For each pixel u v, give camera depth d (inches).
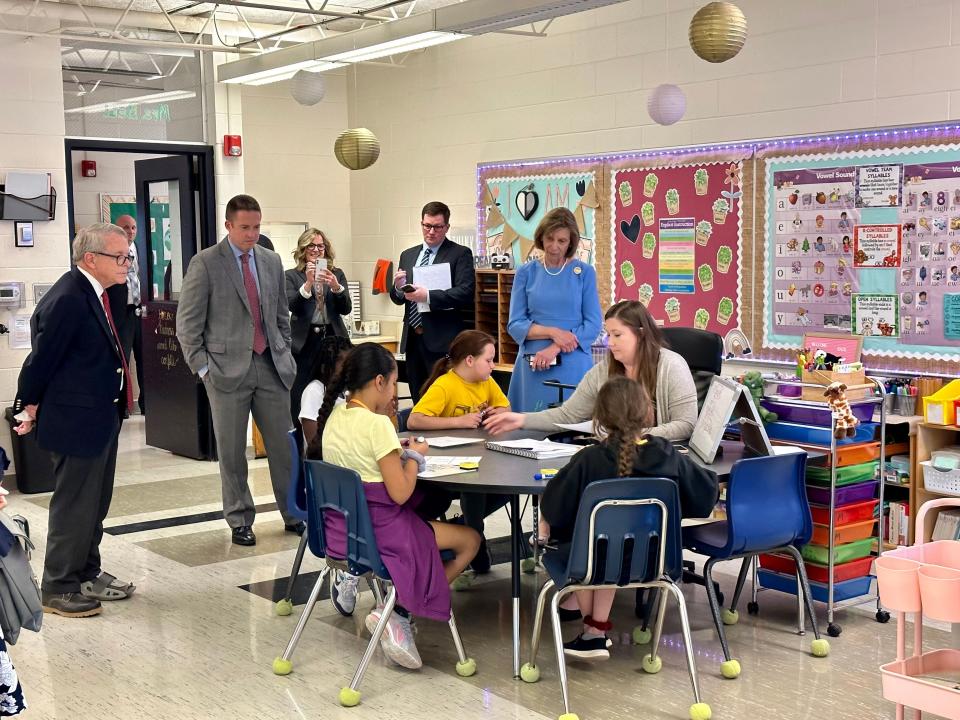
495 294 316.8
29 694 153.7
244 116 366.9
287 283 272.1
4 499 122.6
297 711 146.6
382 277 371.2
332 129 385.4
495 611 187.2
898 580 116.6
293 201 379.2
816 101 244.2
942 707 111.9
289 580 204.1
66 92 318.7
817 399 181.6
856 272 238.8
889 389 225.0
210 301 225.9
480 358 198.5
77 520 187.0
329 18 340.2
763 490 160.2
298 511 182.9
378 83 371.6
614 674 158.2
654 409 176.2
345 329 282.0
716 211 266.4
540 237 231.8
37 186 297.6
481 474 156.4
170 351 324.8
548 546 159.2
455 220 344.5
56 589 188.5
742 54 257.9
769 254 255.8
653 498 143.4
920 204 226.8
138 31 328.8
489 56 326.3
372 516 151.9
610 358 182.9
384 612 150.6
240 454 230.8
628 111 286.4
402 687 154.5
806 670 159.5
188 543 232.8
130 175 431.2
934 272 225.6
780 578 183.3
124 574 211.2
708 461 162.1
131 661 165.9
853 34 236.2
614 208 291.4
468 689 153.3
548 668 161.0
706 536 163.9
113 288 188.1
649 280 284.2
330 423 157.8
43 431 181.9
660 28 276.2
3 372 296.5
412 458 153.9
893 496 223.8
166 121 337.1
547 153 310.5
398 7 322.7
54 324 178.2
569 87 301.7
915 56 225.9
